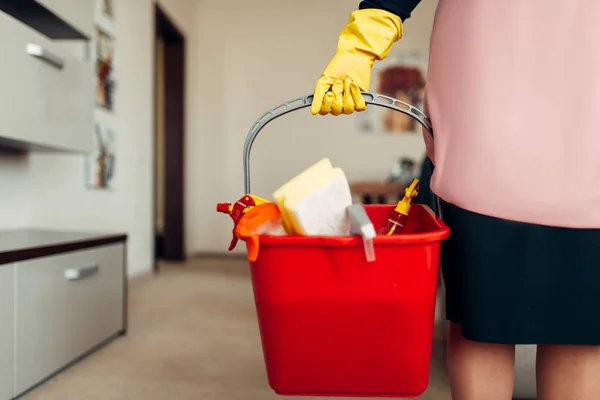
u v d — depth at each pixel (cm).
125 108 310
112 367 160
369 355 60
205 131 473
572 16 64
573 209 64
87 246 168
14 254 132
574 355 72
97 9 270
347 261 57
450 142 70
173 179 432
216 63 472
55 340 151
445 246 74
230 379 150
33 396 137
